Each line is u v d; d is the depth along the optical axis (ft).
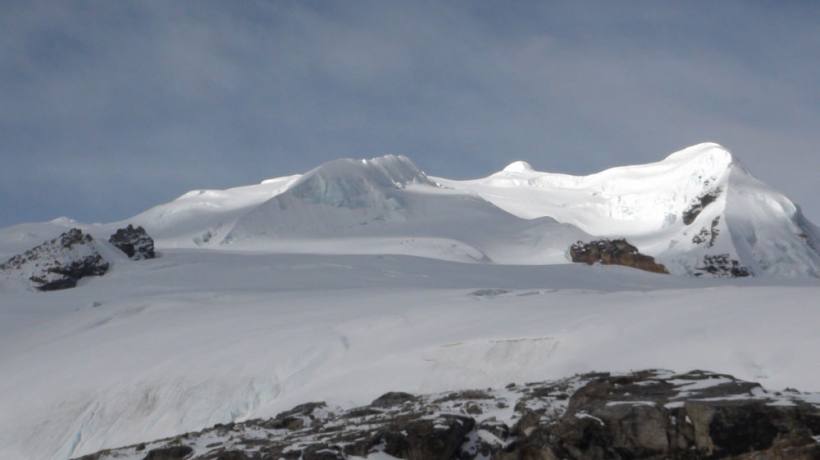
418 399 99.55
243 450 82.17
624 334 122.01
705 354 107.45
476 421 84.84
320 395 130.41
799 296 121.90
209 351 158.40
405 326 154.20
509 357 125.90
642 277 290.97
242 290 246.47
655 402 75.61
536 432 77.20
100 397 150.30
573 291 179.83
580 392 82.53
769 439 70.49
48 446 142.31
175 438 97.09
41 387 157.99
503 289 188.14
